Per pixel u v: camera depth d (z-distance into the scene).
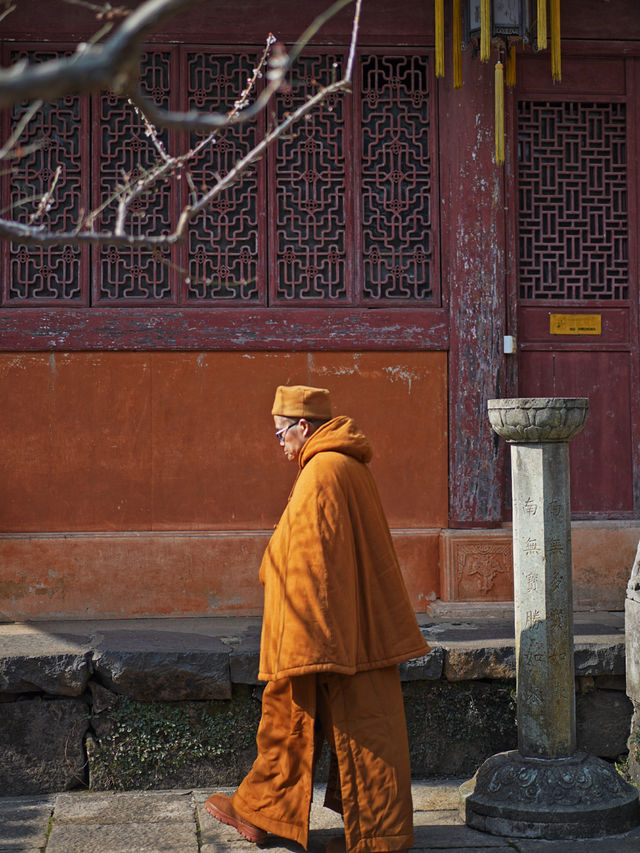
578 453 5.64
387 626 3.59
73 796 4.36
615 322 5.67
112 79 1.50
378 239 5.56
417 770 4.59
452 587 5.33
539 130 5.66
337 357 5.50
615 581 5.47
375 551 3.63
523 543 4.02
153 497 5.40
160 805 4.22
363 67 5.59
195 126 1.87
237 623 5.14
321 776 4.52
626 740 4.70
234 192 5.53
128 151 5.51
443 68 5.05
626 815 3.83
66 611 5.26
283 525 3.63
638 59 5.70
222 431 5.45
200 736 4.49
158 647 4.52
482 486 5.45
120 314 5.39
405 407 5.51
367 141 5.58
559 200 5.67
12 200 5.44
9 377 5.35
